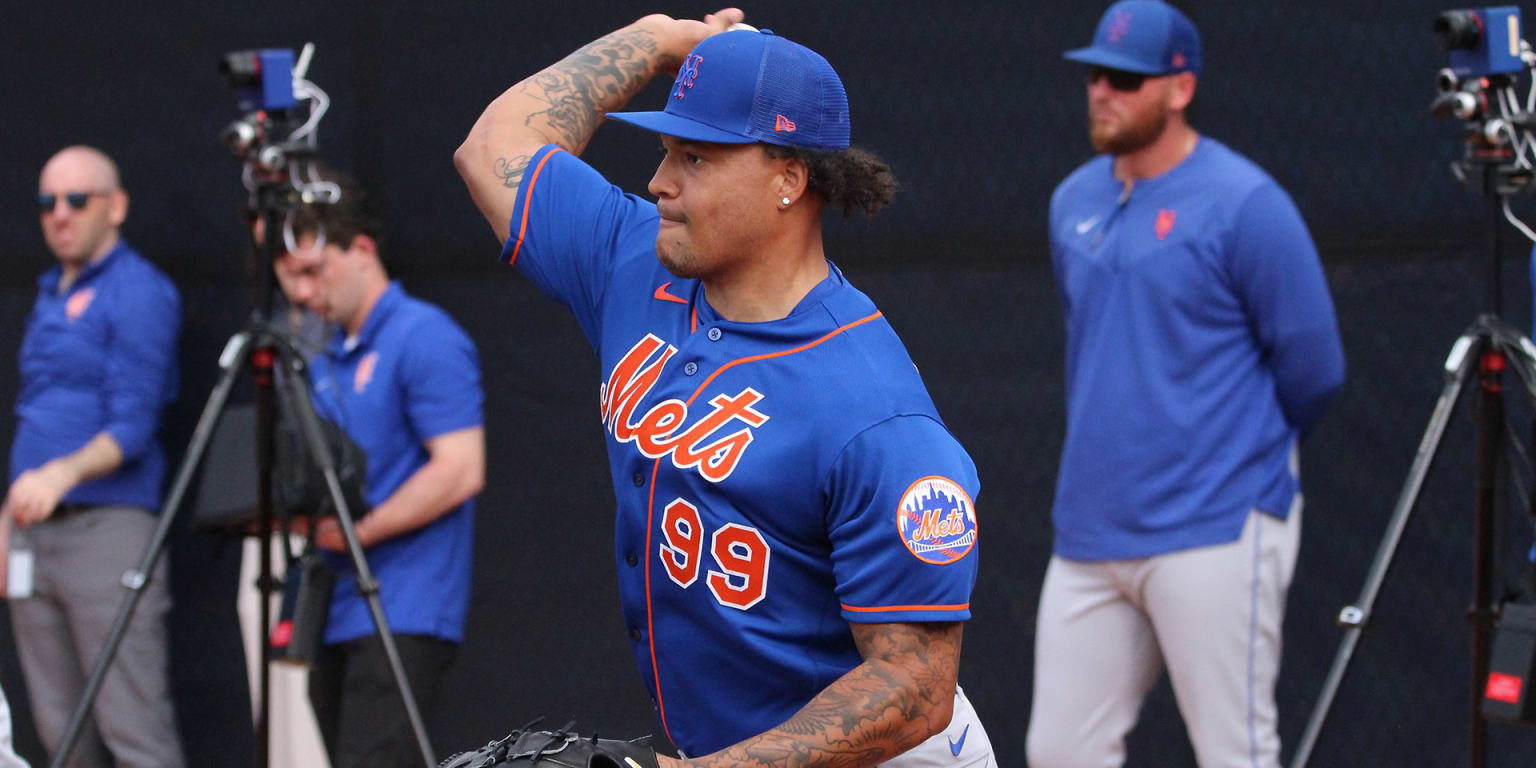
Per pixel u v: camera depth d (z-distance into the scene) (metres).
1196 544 12.95
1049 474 14.75
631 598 7.73
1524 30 13.88
